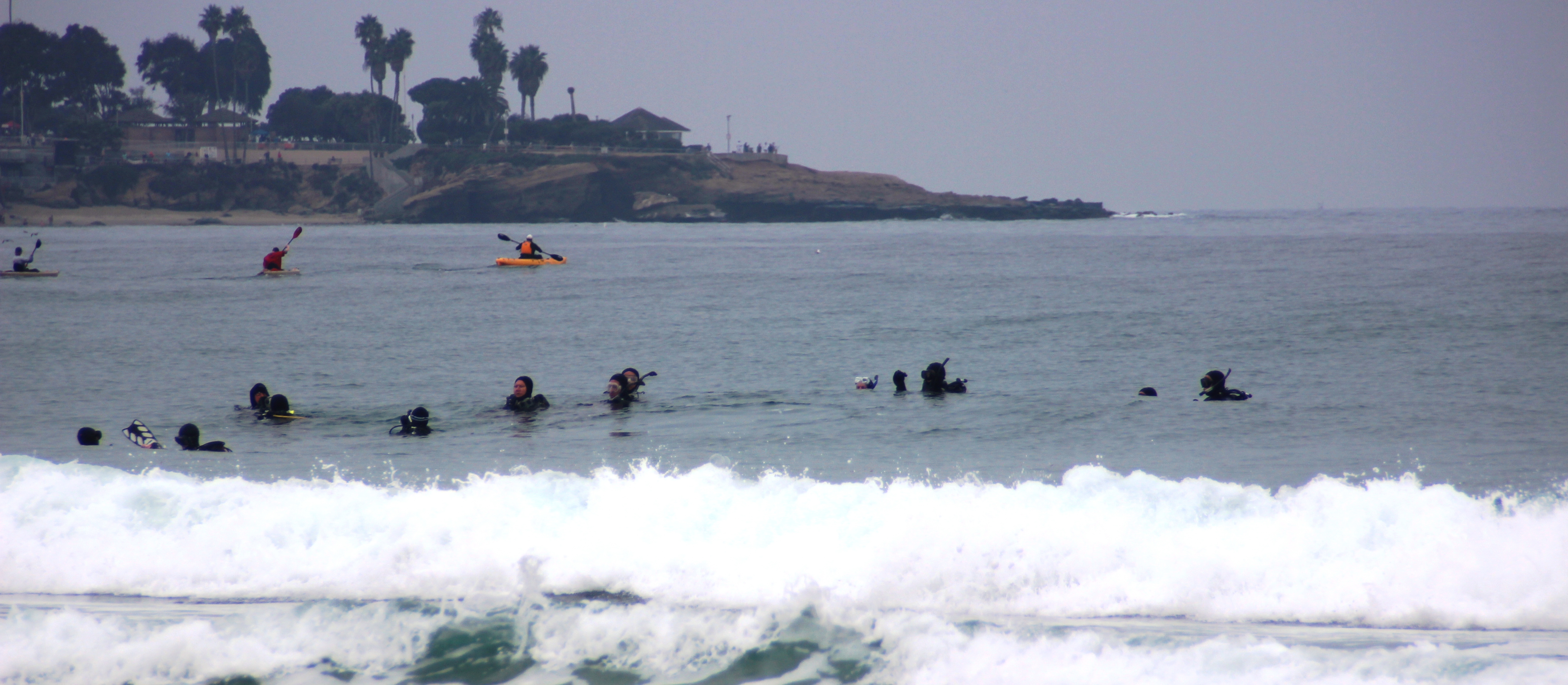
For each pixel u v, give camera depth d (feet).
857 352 214.69
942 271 479.41
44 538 77.00
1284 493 79.30
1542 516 74.28
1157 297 331.57
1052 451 119.03
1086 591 67.92
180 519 79.92
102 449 121.19
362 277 440.86
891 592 68.18
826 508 78.59
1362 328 239.09
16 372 187.32
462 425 139.54
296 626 63.16
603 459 116.47
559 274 465.88
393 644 61.26
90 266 510.99
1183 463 110.73
